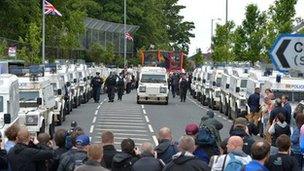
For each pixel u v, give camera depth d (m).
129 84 65.50
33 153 10.91
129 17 108.62
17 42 50.72
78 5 86.69
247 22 61.19
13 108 19.70
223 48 75.62
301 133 14.49
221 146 11.80
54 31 67.25
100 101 51.88
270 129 17.50
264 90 27.31
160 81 49.62
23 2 60.91
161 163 10.56
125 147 10.90
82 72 49.25
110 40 98.19
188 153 9.58
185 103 52.19
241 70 37.12
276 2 53.34
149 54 80.88
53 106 27.77
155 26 115.69
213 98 43.94
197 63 118.00
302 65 8.78
